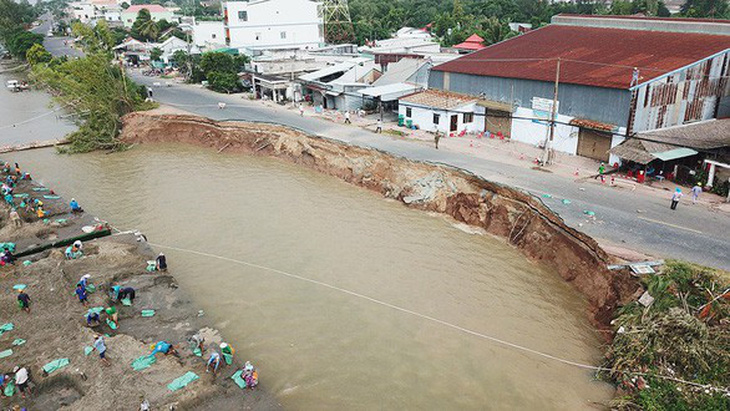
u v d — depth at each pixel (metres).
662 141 43.09
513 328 29.16
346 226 41.41
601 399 24.09
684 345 23.89
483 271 34.56
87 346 26.83
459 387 25.34
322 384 25.70
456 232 39.78
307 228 41.28
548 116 51.69
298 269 35.50
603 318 28.55
